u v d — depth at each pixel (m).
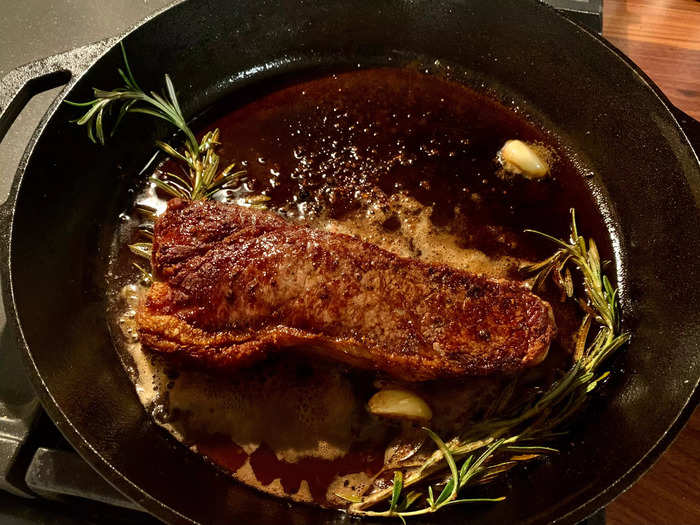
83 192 0.30
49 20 0.36
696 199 0.27
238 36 0.34
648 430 0.24
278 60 0.35
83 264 0.29
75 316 0.28
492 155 0.33
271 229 0.27
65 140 0.29
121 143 0.32
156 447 0.26
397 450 0.26
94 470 0.23
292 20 0.34
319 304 0.25
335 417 0.27
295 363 0.28
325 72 0.35
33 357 0.23
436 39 0.35
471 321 0.25
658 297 0.28
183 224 0.27
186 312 0.26
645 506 0.25
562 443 0.26
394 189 0.32
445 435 0.26
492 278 0.26
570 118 0.33
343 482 0.26
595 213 0.31
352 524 0.24
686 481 0.26
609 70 0.31
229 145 0.33
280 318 0.26
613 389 0.27
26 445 0.26
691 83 0.36
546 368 0.28
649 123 0.30
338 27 0.35
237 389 0.27
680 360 0.26
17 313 0.24
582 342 0.28
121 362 0.28
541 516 0.21
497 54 0.34
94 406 0.25
